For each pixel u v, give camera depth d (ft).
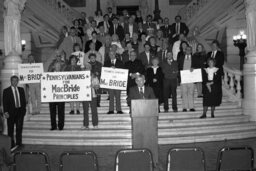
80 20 50.90
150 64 36.81
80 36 48.03
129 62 35.12
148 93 28.17
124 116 34.73
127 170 15.21
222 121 35.06
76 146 30.81
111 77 33.19
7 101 29.66
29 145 31.35
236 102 38.75
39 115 36.60
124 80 33.19
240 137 32.86
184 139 31.27
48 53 59.62
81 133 32.60
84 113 33.22
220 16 53.36
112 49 35.55
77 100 31.01
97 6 67.51
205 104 34.30
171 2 70.49
